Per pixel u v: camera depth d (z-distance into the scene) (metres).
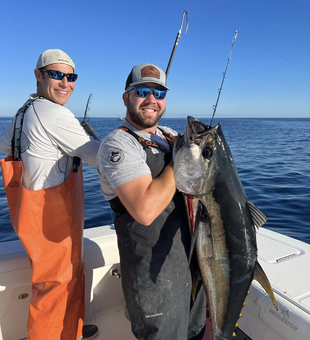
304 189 7.40
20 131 1.80
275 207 6.14
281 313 1.75
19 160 1.80
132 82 1.80
